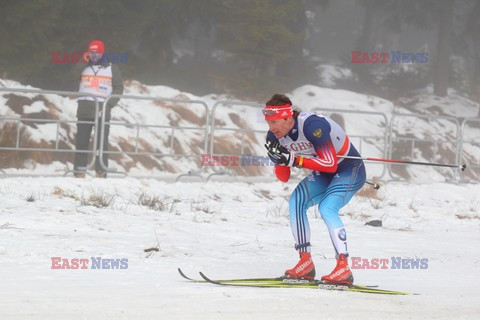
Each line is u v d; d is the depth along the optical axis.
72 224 29.25
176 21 90.88
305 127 19.67
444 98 107.06
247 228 32.34
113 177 45.91
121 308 15.26
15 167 47.81
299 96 81.88
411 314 16.12
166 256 23.98
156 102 60.16
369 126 73.19
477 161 73.56
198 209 37.34
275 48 82.44
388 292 19.02
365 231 34.44
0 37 66.56
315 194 20.55
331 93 82.94
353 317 15.42
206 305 15.91
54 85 73.69
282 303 16.55
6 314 14.27
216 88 94.19
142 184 43.12
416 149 71.12
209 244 27.47
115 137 53.38
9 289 17.22
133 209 35.12
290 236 30.98
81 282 18.78
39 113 51.44
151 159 53.53
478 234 36.28
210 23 92.62
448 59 109.12
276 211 39.12
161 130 56.44
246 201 44.09
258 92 81.44
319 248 28.33
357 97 83.75
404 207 45.25
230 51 84.44
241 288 18.61
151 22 85.38
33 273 19.80
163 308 15.44
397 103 100.81
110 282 18.95
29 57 68.56
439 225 39.03
